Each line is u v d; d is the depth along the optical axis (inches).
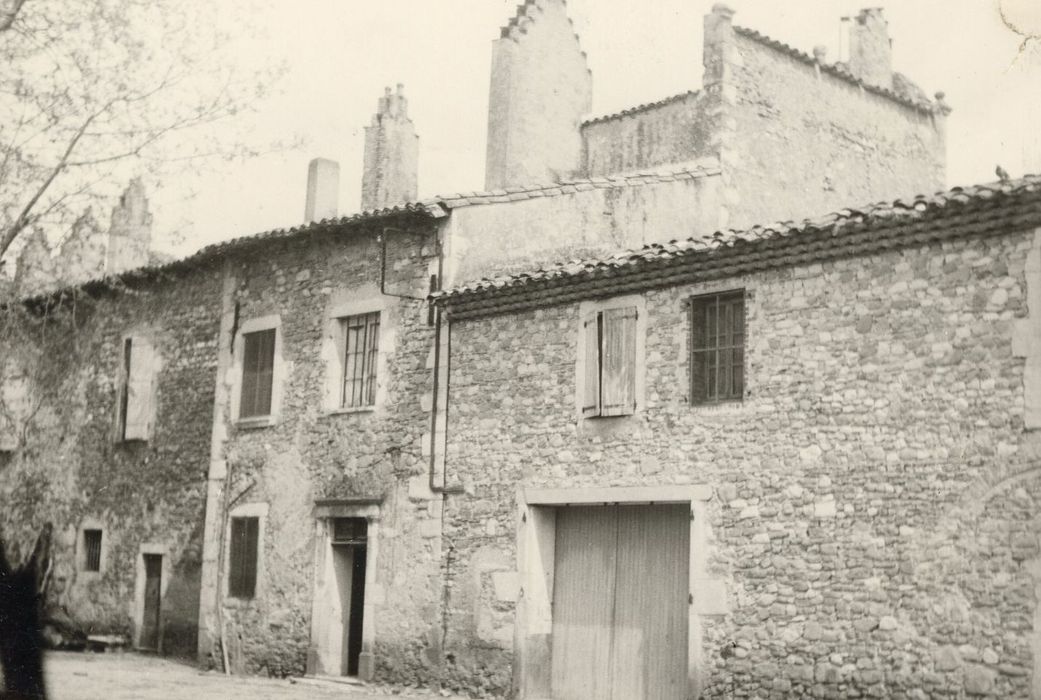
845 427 474.6
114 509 829.2
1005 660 420.2
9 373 895.1
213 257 779.4
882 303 471.8
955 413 446.3
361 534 665.0
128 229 1027.9
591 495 553.0
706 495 511.2
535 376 589.0
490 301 607.8
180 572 768.3
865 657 453.7
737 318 519.8
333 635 668.1
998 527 429.4
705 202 735.7
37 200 604.4
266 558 709.9
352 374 690.8
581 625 566.9
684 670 521.0
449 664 599.5
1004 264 441.4
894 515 455.8
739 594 494.3
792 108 791.1
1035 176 427.5
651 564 543.5
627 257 541.3
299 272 730.2
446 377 628.4
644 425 540.1
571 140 868.0
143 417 819.4
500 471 595.2
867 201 827.4
